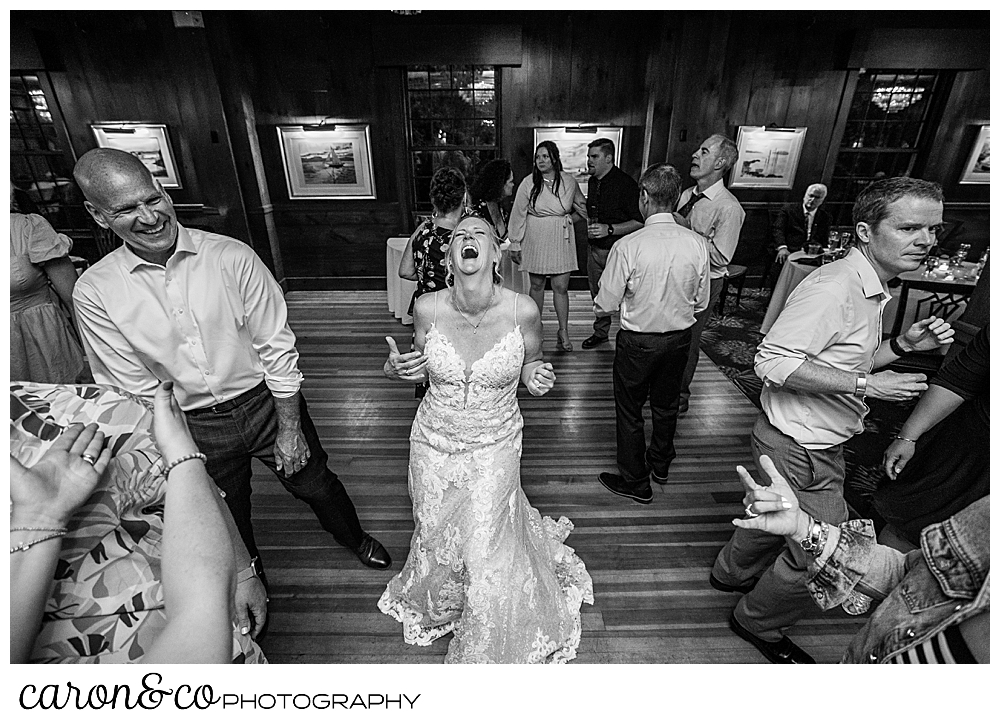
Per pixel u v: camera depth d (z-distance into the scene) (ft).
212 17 14.52
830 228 14.98
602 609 5.85
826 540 2.87
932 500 4.58
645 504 7.55
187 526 2.00
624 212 11.87
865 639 2.48
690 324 6.75
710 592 6.09
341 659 5.29
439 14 15.25
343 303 17.07
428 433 5.05
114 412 2.27
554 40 15.52
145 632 2.14
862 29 15.07
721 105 16.19
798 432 4.63
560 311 12.89
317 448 5.54
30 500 1.77
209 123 15.56
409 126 16.72
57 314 6.87
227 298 4.39
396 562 6.48
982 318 8.46
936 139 16.63
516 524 5.22
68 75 15.53
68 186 17.19
